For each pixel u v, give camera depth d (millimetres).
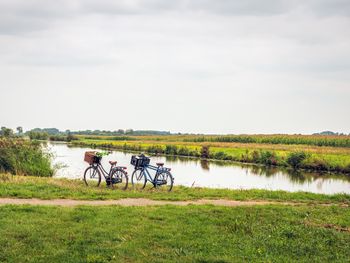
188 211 13273
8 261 8438
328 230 11805
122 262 8672
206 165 52281
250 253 9648
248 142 108875
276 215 13461
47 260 8578
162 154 75250
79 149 79000
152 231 10797
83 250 9234
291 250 10094
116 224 11297
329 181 38531
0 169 24781
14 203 13922
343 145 86375
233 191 19453
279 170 48812
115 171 19859
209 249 9750
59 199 15320
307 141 94812
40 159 26344
